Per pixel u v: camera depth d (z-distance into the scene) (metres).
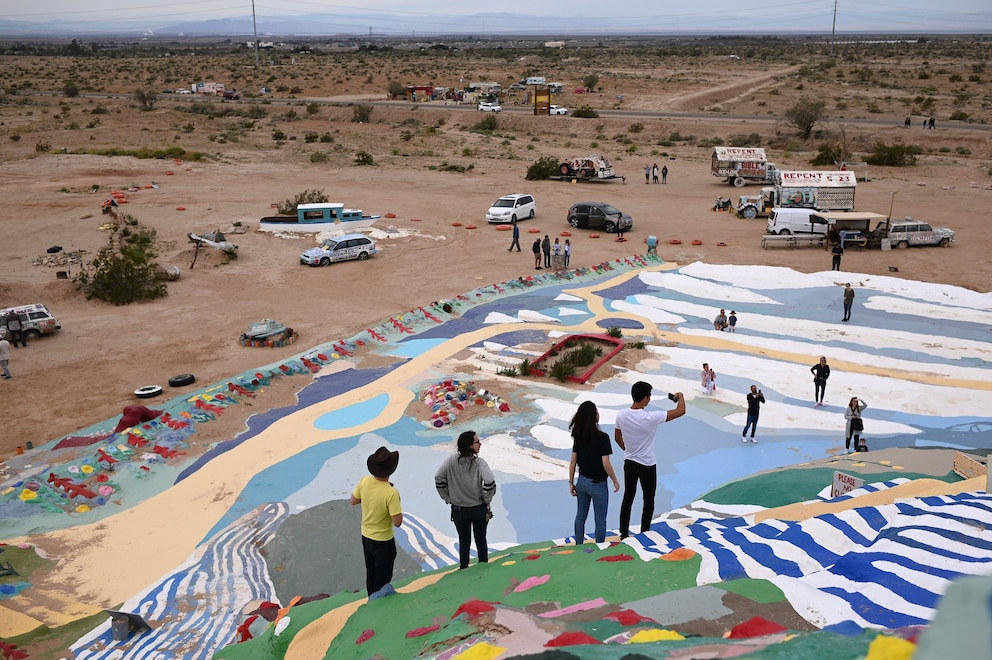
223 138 83.88
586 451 9.38
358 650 7.29
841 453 20.44
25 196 55.53
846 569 6.82
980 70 147.62
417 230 48.00
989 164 67.94
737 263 39.94
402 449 20.75
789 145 80.00
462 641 5.91
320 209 47.69
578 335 29.58
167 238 45.34
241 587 14.75
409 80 152.62
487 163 72.81
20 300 34.69
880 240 42.12
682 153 80.19
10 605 14.12
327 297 35.56
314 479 19.22
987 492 10.58
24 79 156.12
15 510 17.61
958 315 31.95
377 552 8.58
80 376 26.34
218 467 19.84
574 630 5.61
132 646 12.75
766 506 15.97
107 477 19.09
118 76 168.00
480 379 25.70
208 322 32.09
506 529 16.88
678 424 22.42
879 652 2.99
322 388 25.20
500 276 38.44
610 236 46.91
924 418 22.80
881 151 69.56
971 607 1.36
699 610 5.93
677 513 16.59
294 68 185.38
